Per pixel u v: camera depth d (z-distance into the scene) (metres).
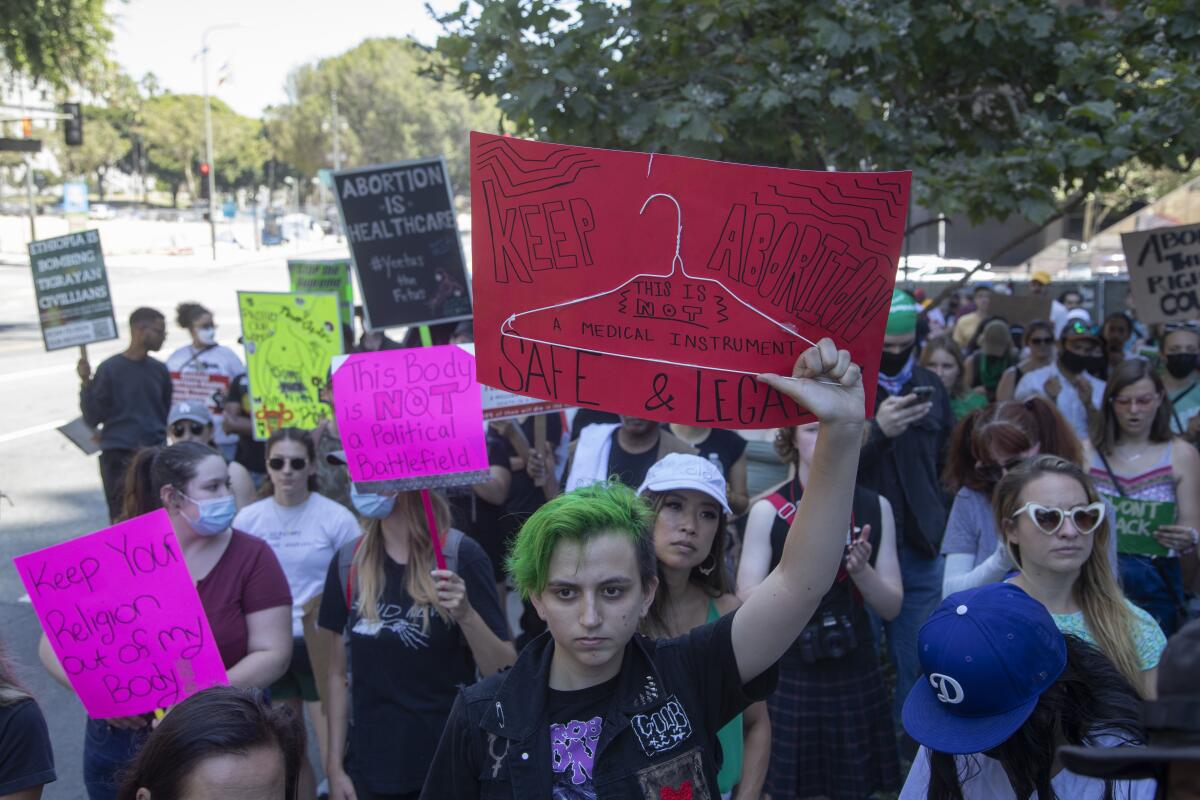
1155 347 10.38
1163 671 1.35
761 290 2.14
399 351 3.61
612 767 1.97
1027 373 7.88
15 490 10.74
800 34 6.70
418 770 3.47
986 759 2.22
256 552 3.62
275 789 1.93
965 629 2.15
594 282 2.20
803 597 2.02
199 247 62.69
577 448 5.04
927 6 6.62
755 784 3.02
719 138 5.80
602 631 1.97
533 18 6.21
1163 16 6.36
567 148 2.17
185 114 88.00
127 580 3.01
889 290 2.11
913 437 4.97
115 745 3.31
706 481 3.07
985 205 6.11
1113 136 5.70
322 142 80.50
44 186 88.62
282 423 6.55
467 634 3.41
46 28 22.34
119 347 22.27
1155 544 4.34
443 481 3.51
